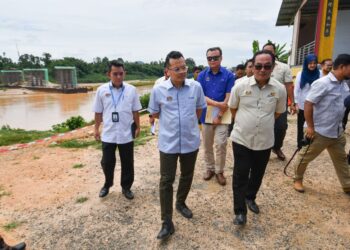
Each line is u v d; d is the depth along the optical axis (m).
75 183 4.11
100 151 5.75
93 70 86.69
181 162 2.83
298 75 4.76
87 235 2.82
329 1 8.55
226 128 3.67
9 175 4.55
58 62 79.69
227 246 2.59
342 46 12.07
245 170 2.74
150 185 3.94
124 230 2.88
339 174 3.40
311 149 3.29
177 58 2.49
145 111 14.03
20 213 3.29
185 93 2.65
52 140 7.11
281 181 3.87
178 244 2.63
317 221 2.93
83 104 29.41
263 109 2.64
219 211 3.18
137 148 5.81
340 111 3.05
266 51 2.53
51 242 2.72
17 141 8.10
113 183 3.79
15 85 60.91
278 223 2.91
